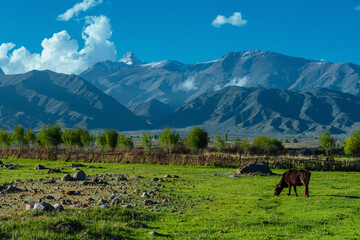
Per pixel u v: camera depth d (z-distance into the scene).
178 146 81.62
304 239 11.63
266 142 82.38
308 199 19.98
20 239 9.50
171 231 12.48
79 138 80.69
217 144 90.50
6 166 42.44
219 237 11.77
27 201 16.11
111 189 21.22
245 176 34.91
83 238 10.25
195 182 29.23
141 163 55.59
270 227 13.40
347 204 18.12
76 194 18.67
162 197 19.58
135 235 11.57
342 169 44.22
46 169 39.91
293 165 47.38
